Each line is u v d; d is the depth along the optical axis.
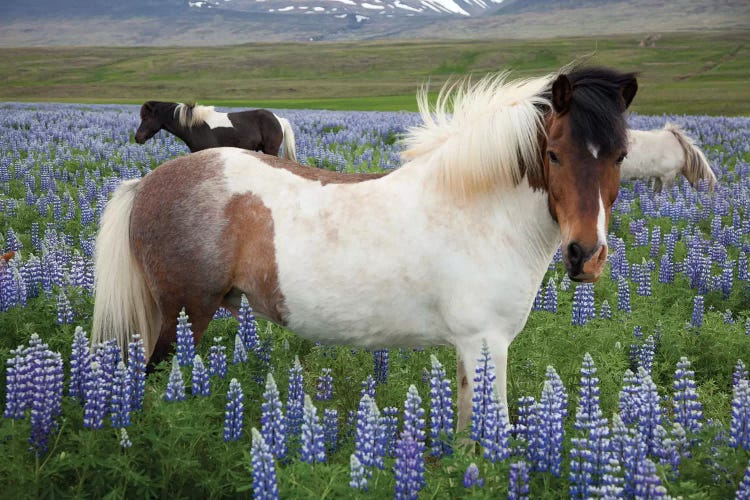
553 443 4.05
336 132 29.64
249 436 4.79
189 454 4.30
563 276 9.55
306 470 3.80
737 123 31.70
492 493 3.73
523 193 4.81
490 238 4.82
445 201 4.87
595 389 4.26
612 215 13.67
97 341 5.31
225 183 5.14
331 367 6.60
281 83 122.56
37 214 12.64
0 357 5.64
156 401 4.54
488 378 4.20
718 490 3.97
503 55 156.88
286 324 5.20
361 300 4.94
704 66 123.50
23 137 24.30
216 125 17.22
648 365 6.55
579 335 6.82
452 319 4.92
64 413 4.66
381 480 3.95
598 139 4.26
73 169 18.72
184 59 170.88
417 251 4.86
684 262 9.95
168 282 5.17
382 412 5.64
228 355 6.46
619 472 3.97
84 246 9.77
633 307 8.41
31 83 125.31
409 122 31.05
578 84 4.47
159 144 22.45
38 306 6.51
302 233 4.96
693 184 16.89
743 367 5.62
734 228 12.27
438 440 4.25
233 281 5.17
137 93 100.44
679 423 4.38
